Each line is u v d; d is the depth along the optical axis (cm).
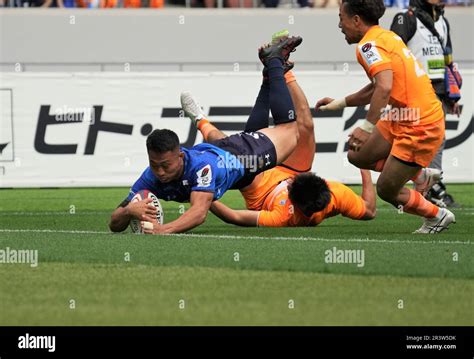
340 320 1645
